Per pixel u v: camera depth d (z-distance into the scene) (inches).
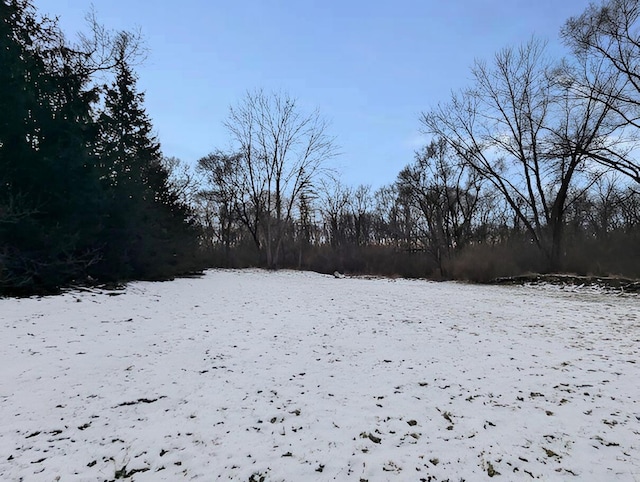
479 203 1341.0
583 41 704.4
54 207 388.8
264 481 106.9
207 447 123.6
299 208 1529.3
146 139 776.3
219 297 477.4
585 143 753.0
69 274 407.5
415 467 114.1
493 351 241.4
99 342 235.6
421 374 197.6
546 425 141.7
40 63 421.7
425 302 477.7
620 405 159.3
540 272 853.2
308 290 619.5
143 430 133.2
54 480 104.7
